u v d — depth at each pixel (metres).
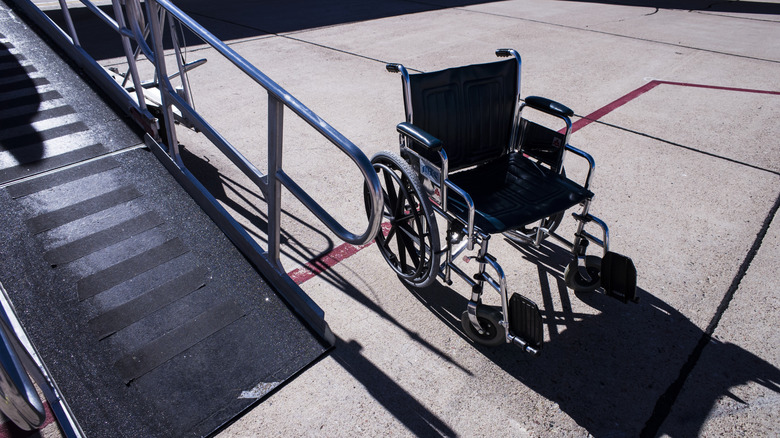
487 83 2.55
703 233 3.08
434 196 2.37
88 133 3.18
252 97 5.00
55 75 3.67
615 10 9.34
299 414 1.99
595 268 2.57
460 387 2.13
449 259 2.42
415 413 2.02
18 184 2.74
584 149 4.11
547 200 2.36
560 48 6.80
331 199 3.40
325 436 1.92
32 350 2.05
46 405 1.95
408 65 6.01
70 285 2.31
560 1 10.13
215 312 2.30
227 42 6.81
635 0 10.38
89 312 2.22
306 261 2.83
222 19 8.13
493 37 7.30
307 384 2.11
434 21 8.22
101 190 2.81
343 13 8.69
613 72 5.89
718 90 5.35
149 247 2.55
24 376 1.42
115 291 2.32
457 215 2.24
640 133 4.38
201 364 2.10
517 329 2.15
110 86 3.46
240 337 2.22
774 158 3.97
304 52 6.45
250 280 2.47
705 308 2.53
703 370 2.21
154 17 2.51
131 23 2.79
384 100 4.99
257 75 2.00
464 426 1.97
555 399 2.08
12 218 2.55
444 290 2.66
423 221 2.59
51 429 1.89
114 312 2.23
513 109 2.67
